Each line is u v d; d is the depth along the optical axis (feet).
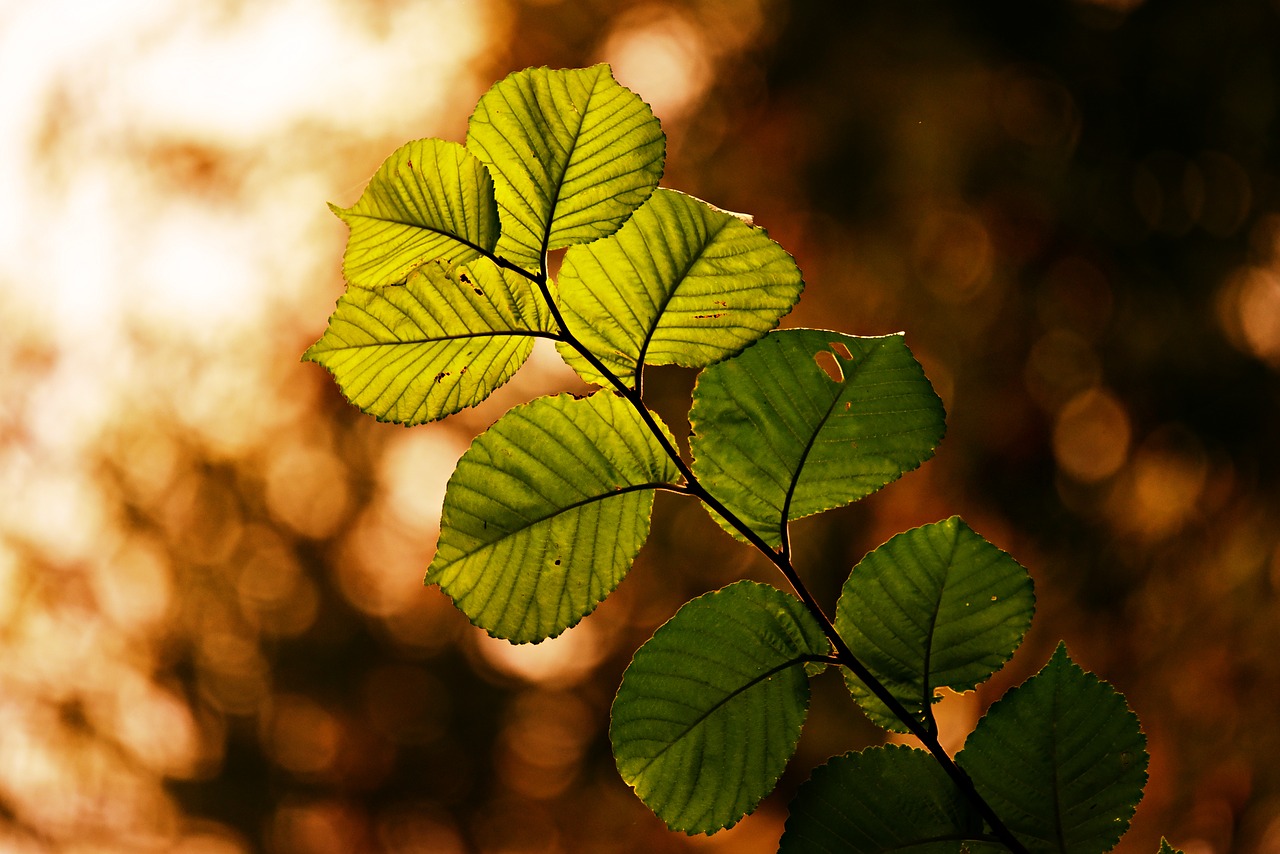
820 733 16.29
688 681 3.49
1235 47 15.35
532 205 3.44
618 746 3.49
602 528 3.49
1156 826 14.83
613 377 3.48
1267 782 14.37
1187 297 15.26
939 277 16.21
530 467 3.48
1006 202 15.94
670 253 3.46
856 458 3.51
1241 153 15.25
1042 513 15.49
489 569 3.48
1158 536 15.46
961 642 3.50
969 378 15.83
